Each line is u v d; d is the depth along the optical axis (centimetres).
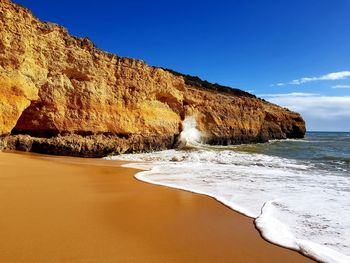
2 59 1714
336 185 1145
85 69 2194
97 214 723
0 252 486
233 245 568
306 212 771
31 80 1892
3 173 1174
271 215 743
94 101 2214
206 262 496
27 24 1853
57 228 611
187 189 1059
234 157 2350
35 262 459
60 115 2042
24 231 583
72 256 488
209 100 3791
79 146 2072
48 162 1583
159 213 764
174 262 491
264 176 1371
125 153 2419
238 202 878
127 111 2478
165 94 2989
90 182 1130
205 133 3597
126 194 961
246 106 4519
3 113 1720
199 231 639
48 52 2017
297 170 1625
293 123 5972
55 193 909
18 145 1922
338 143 4750
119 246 541
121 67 2489
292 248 556
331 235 617
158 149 2730
